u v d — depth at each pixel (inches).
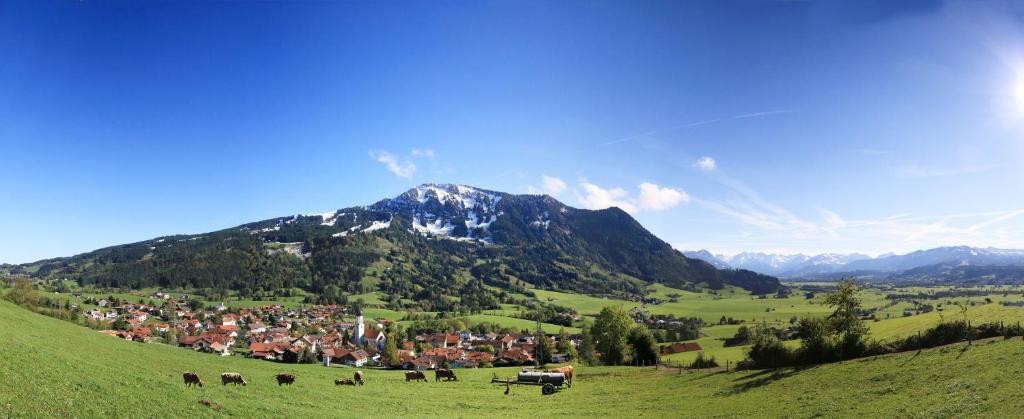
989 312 2667.3
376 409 2119.8
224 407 1593.3
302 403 1979.6
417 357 5994.1
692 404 2185.0
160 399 1499.8
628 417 2036.2
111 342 2940.5
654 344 4712.1
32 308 5132.9
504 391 2898.6
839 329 2568.9
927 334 2351.1
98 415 1217.4
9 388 1214.3
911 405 1574.8
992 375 1616.6
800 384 2164.1
